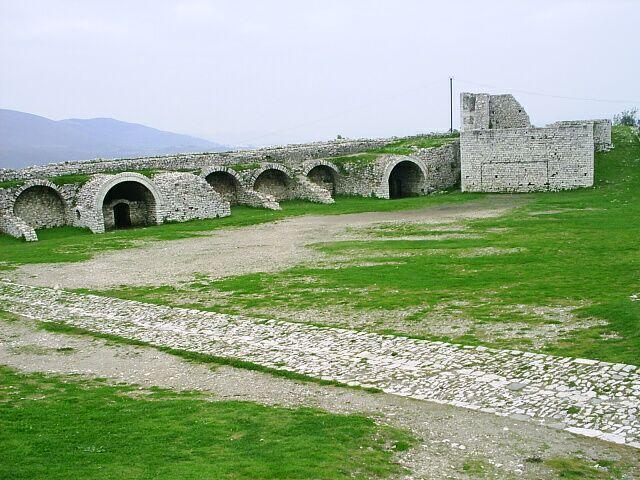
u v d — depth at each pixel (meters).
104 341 19.06
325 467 10.01
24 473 9.55
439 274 24.84
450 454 10.74
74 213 47.75
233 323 19.91
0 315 22.62
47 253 35.66
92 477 9.40
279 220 46.50
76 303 23.61
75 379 15.63
